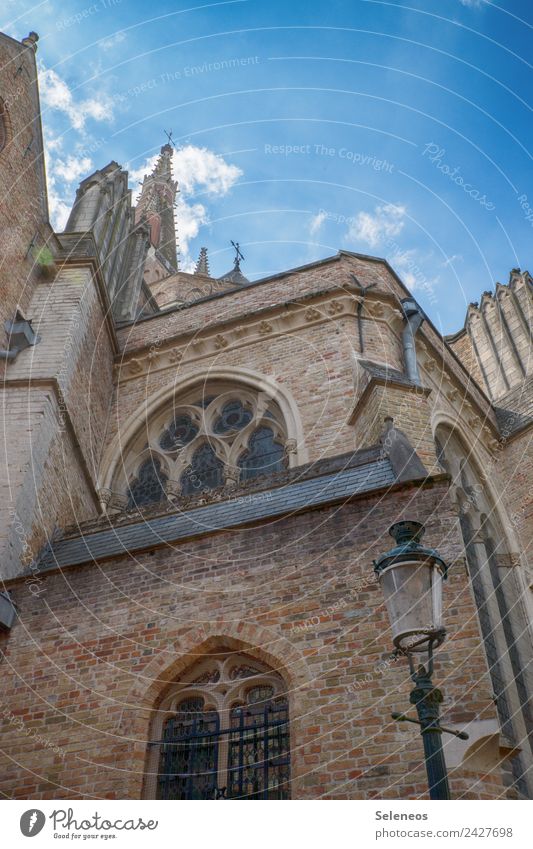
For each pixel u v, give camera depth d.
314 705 10.90
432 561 8.30
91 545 15.67
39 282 20.30
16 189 19.36
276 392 20.73
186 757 11.50
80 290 20.16
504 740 11.98
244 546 13.04
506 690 16.62
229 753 11.31
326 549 12.37
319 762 10.38
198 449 21.45
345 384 19.81
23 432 16.66
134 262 27.55
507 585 20.02
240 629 12.08
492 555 20.58
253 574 12.62
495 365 27.05
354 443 18.16
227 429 21.44
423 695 7.82
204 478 20.75
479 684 10.29
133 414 22.16
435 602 8.11
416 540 8.75
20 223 19.41
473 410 23.44
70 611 13.53
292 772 10.48
